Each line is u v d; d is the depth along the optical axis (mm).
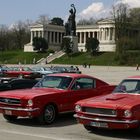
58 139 11805
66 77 15531
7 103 14328
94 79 16047
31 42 177875
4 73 44438
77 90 15273
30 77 47969
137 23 154250
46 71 52188
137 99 12414
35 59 144250
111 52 137000
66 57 139750
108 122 11875
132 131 12703
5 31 193500
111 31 162000
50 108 14445
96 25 175875
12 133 12695
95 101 12461
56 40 183500
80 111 12531
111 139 11922
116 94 13312
